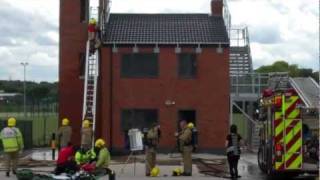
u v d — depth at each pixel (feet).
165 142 111.14
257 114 77.71
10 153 69.36
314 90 98.63
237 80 137.80
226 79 112.68
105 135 111.34
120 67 112.27
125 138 111.34
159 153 110.32
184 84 112.57
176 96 112.47
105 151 57.98
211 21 120.78
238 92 136.98
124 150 110.93
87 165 56.85
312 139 63.41
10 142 69.26
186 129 70.74
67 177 51.06
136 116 112.16
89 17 115.75
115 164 87.61
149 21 120.37
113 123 111.65
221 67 112.78
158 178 66.39
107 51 112.37
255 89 137.18
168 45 112.27
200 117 112.27
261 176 70.85
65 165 56.18
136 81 112.27
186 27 117.80
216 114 112.27
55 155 102.73
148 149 69.77
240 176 68.33
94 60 112.78
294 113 62.18
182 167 79.97
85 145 77.87
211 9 122.72
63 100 115.44
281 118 62.28
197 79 112.68
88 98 110.63
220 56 112.78
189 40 112.78
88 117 104.99
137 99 112.16
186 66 112.88
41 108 245.04
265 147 69.51
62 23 116.78
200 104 112.37
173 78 112.47
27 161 90.02
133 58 112.47
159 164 87.86
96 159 59.57
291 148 62.03
